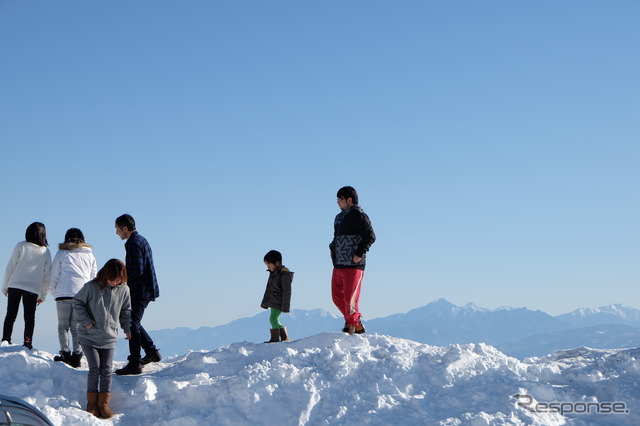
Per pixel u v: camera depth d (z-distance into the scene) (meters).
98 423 7.52
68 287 9.70
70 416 7.43
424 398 8.11
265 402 7.94
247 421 7.71
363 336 10.20
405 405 7.95
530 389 8.20
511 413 7.54
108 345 7.95
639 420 7.72
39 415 4.97
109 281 7.93
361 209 10.28
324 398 8.05
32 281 10.13
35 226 10.30
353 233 10.22
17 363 8.41
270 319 11.20
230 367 9.33
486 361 8.95
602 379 8.70
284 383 8.23
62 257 9.83
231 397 7.99
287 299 11.08
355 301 10.36
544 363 9.75
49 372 8.44
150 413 7.99
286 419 7.72
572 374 8.89
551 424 7.48
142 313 9.37
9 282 10.07
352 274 10.21
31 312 10.14
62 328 9.66
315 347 9.75
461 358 8.83
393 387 8.24
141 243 9.25
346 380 8.39
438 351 9.53
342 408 7.81
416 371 8.70
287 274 11.14
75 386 8.35
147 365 9.97
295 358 8.93
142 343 9.59
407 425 7.52
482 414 7.42
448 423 7.37
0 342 9.58
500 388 8.15
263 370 8.38
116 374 9.12
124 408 8.10
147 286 9.32
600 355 10.46
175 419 7.71
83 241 10.12
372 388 8.23
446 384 8.43
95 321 7.93
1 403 4.75
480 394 8.03
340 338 9.83
